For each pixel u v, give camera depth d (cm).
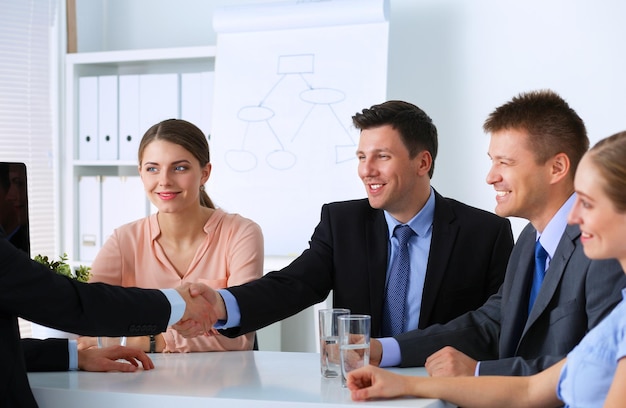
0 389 157
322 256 234
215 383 173
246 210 378
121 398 164
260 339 372
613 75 354
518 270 196
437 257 227
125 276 255
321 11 368
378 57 360
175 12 428
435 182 381
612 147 136
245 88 381
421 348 197
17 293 161
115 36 443
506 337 194
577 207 142
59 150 422
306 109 371
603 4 354
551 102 185
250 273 244
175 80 396
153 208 400
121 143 407
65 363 189
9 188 184
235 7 387
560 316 177
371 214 236
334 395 161
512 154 185
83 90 415
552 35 362
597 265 171
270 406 156
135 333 176
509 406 161
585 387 143
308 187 368
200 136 250
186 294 195
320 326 179
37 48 412
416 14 382
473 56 374
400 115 222
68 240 416
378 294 227
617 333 141
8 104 402
